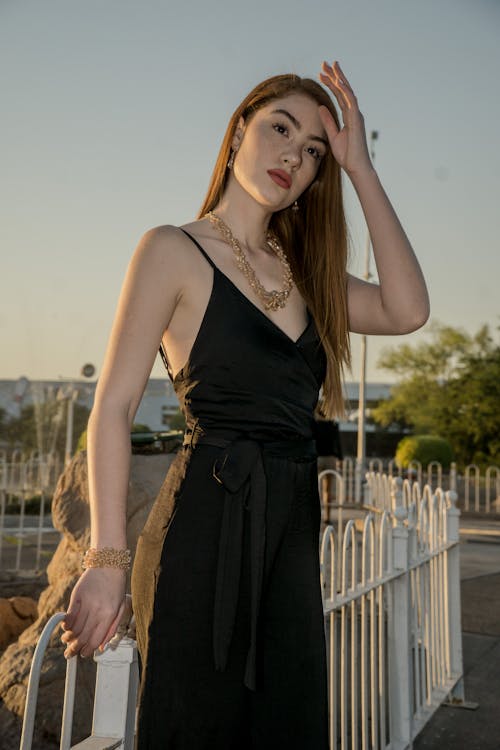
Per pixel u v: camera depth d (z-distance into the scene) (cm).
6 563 777
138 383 141
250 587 142
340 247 184
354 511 1197
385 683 420
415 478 2077
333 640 285
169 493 147
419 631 445
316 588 153
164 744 138
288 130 166
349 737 355
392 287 174
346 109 171
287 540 149
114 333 144
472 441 3030
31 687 135
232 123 172
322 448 812
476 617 629
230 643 140
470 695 444
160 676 139
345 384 181
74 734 299
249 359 147
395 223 174
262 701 144
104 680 161
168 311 147
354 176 173
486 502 1822
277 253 179
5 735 298
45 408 3388
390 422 3569
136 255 149
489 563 968
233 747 141
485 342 3072
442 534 456
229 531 141
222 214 170
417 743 369
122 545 129
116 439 134
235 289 151
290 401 151
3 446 3594
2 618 445
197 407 148
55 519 391
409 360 3262
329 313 179
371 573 334
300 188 171
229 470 142
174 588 140
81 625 125
